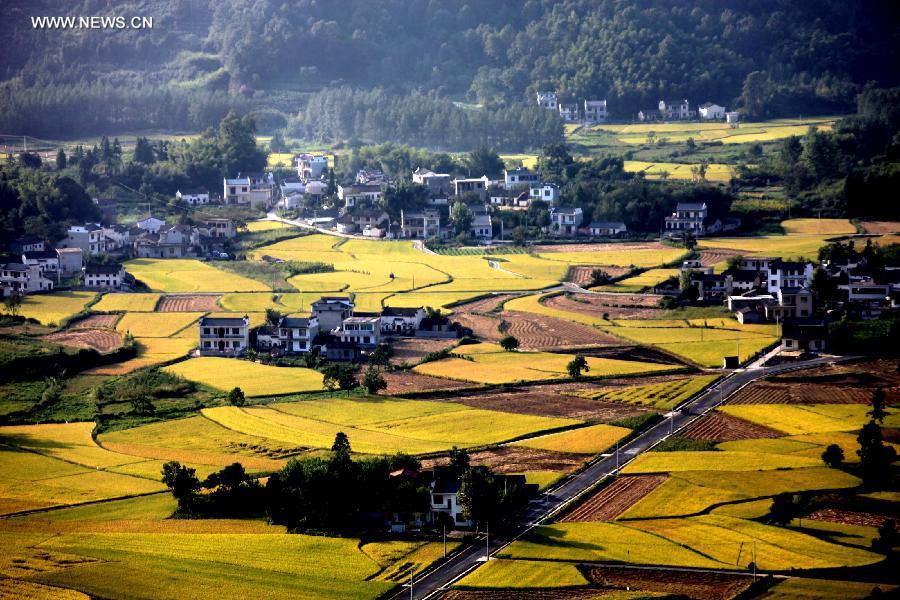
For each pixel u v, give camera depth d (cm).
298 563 17612
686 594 16488
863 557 17600
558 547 18075
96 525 19175
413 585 16962
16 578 16900
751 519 19062
